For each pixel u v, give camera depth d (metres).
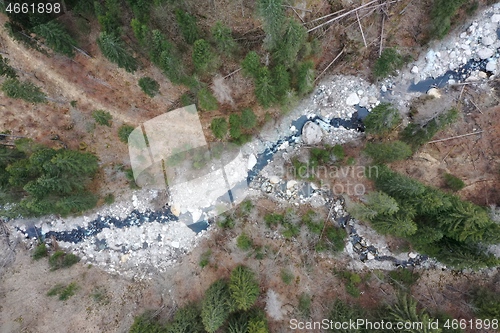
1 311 34.03
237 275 30.91
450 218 26.89
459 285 32.53
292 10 30.39
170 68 26.61
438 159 33.06
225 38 26.52
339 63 33.38
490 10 32.47
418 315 28.22
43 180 28.38
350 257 33.69
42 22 26.75
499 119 32.53
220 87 31.36
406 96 33.75
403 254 33.28
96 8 25.62
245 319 29.66
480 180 32.75
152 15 26.44
